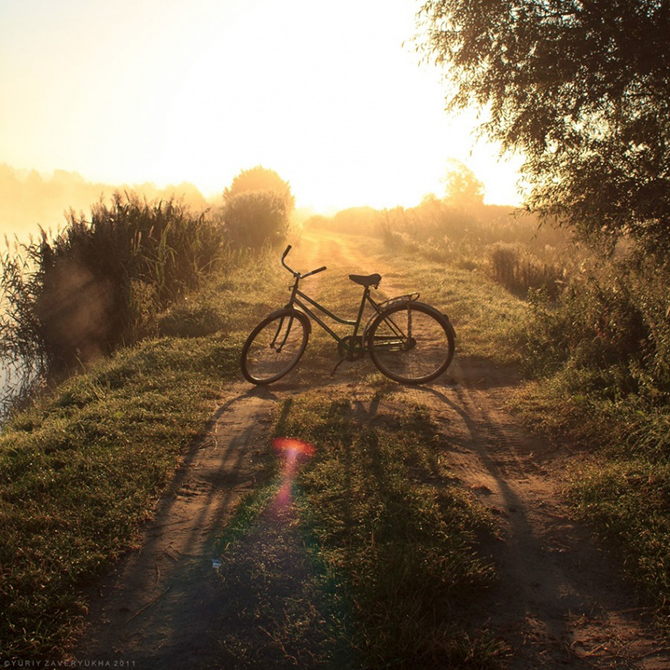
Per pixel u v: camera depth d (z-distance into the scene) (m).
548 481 4.07
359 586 2.80
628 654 2.48
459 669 2.37
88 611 2.74
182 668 2.40
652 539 3.12
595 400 5.14
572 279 8.03
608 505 3.50
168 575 3.00
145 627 2.64
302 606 2.70
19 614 2.62
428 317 6.33
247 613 2.67
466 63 7.22
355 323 6.23
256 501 3.63
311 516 3.43
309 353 7.25
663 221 6.39
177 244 11.84
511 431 4.95
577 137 6.82
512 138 7.16
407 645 2.43
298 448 4.49
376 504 3.55
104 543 3.19
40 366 8.83
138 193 12.26
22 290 9.84
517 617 2.71
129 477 3.93
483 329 8.31
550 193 7.21
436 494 3.72
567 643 2.55
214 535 3.35
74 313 9.40
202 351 7.29
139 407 5.31
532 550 3.25
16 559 2.99
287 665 2.38
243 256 16.66
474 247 20.81
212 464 4.29
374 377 6.34
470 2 6.91
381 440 4.59
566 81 6.64
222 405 5.63
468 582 2.86
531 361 6.61
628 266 6.91
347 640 2.50
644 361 5.61
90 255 9.75
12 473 3.96
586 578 3.00
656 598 2.75
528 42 6.65
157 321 9.19
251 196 22.52
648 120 6.35
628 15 6.10
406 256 19.94
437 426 4.99
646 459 4.05
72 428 4.75
